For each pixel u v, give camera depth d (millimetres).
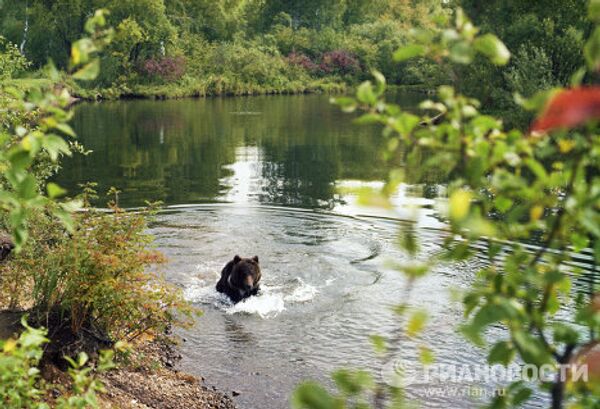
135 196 16672
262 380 7238
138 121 34375
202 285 10117
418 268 1876
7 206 2803
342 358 7734
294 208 15078
